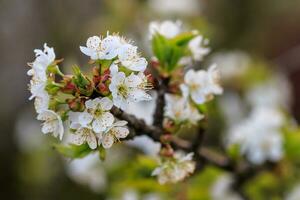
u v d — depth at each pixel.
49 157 1.57
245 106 1.42
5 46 1.79
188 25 1.41
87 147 0.84
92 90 0.77
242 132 1.09
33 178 1.60
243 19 1.95
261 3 1.97
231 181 1.06
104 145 0.77
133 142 1.12
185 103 0.87
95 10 1.68
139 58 0.78
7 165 1.72
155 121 0.85
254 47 1.93
